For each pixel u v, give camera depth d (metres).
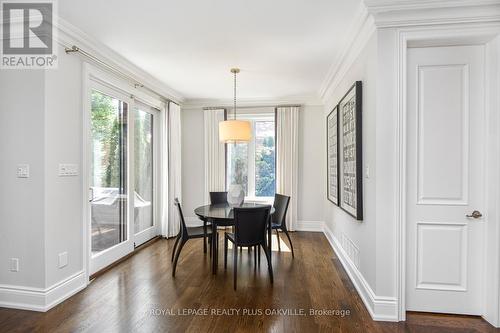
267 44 2.93
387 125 2.25
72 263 2.67
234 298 2.59
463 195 2.26
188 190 5.50
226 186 5.34
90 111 2.92
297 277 3.08
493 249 2.16
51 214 2.45
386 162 2.25
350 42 2.79
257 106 5.33
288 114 5.14
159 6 2.22
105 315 2.29
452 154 2.26
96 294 2.66
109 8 2.25
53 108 2.46
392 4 2.11
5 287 2.44
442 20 2.13
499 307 2.12
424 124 2.29
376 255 2.27
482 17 2.09
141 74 3.79
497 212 2.13
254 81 4.21
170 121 4.74
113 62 3.23
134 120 4.04
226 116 5.37
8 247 2.44
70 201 2.65
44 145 2.38
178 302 2.51
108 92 3.31
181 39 2.82
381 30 2.23
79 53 2.73
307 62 3.43
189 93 4.93
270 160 5.40
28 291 2.40
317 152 5.19
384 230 2.26
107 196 3.38
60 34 2.49
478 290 2.26
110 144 3.42
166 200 4.69
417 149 2.29
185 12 2.31
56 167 2.49
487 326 2.15
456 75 2.26
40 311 2.36
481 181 2.23
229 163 5.43
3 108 2.42
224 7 2.24
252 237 2.94
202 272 3.21
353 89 2.81
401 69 2.21
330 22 2.47
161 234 4.73
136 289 2.77
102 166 3.28
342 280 3.01
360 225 2.71
